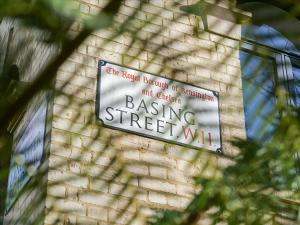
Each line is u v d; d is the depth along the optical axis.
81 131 3.97
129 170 4.38
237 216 2.38
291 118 2.46
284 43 5.30
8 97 1.67
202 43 5.26
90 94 4.56
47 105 4.45
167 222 2.43
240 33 5.38
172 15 5.25
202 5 2.60
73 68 4.61
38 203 4.05
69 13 1.52
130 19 1.84
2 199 2.46
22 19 1.57
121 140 4.48
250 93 2.65
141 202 4.29
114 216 4.15
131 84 4.77
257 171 2.42
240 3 5.52
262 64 2.73
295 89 2.75
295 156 2.51
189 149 4.68
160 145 4.60
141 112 4.68
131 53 4.91
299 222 2.46
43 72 1.61
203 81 5.08
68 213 4.02
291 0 2.00
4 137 2.10
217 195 2.41
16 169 3.88
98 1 4.93
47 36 1.61
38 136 4.42
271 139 2.46
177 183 4.48
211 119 4.91
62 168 4.16
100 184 4.23
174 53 5.09
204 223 3.35
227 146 4.82
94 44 4.79
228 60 5.27
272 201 2.43
